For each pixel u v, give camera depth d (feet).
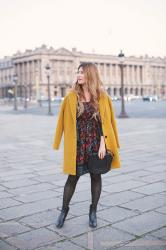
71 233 14.71
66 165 14.40
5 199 19.52
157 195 19.81
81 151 14.33
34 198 19.62
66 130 14.47
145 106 164.96
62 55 430.61
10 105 243.60
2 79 511.40
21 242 13.94
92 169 14.33
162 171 25.93
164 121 72.79
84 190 20.89
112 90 472.44
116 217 16.43
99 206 17.99
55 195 20.13
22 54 462.19
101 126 14.40
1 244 13.79
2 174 25.85
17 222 16.05
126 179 23.57
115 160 14.79
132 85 489.67
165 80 532.73
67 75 435.12
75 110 14.25
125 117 86.07
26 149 38.65
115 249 13.19
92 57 455.22
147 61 504.84
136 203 18.43
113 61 472.85
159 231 14.78
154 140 43.83
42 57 419.33
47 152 36.24
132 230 14.90
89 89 14.33
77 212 17.19
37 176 24.98
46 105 222.48
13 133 56.18
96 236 14.37
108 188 21.35
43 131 58.54
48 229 15.19
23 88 446.60
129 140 44.29
